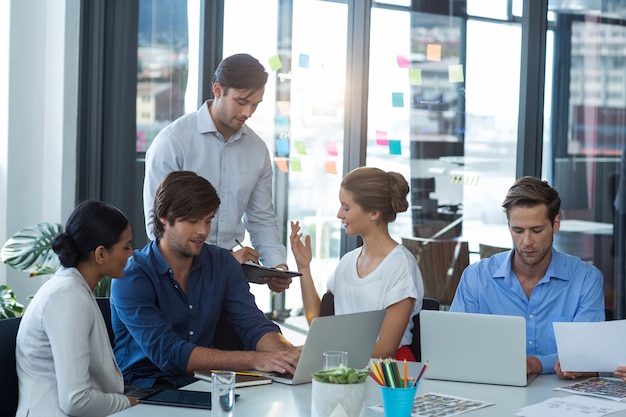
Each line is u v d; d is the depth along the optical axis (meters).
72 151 4.80
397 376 1.87
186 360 2.49
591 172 3.98
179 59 4.85
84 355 2.27
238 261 2.90
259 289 4.80
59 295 2.29
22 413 2.28
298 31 4.62
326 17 4.52
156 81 4.86
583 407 2.09
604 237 3.97
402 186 2.90
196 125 3.25
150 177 3.23
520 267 2.75
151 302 2.64
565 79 3.98
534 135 3.97
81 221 2.36
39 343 2.30
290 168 4.68
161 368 2.55
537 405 2.10
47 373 2.30
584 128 3.99
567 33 3.98
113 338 2.86
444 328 2.40
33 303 2.34
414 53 4.28
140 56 4.86
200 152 3.25
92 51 4.81
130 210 4.89
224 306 2.83
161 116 4.87
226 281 2.80
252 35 4.74
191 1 4.82
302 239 4.67
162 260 2.65
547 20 3.97
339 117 4.52
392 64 4.33
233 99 3.09
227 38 4.80
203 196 2.59
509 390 2.29
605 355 2.28
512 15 4.03
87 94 4.83
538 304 2.72
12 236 4.68
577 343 2.30
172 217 2.59
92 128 4.83
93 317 2.35
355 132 4.39
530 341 2.72
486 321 2.35
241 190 3.33
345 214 2.88
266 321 2.78
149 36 4.86
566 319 2.70
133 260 2.66
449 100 4.21
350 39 4.41
